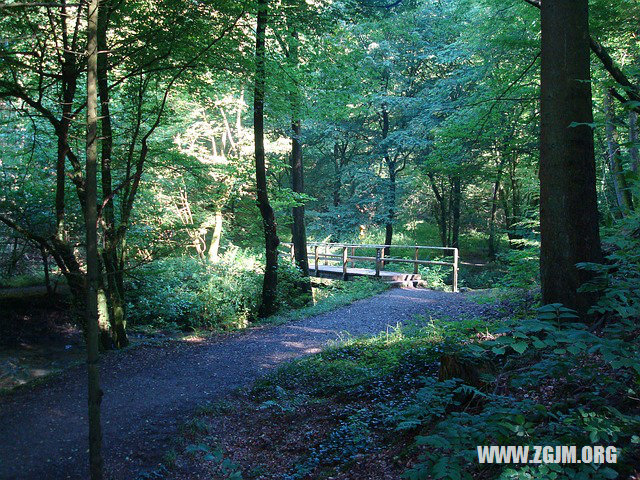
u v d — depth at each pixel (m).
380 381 6.41
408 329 9.38
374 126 27.19
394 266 22.55
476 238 29.47
